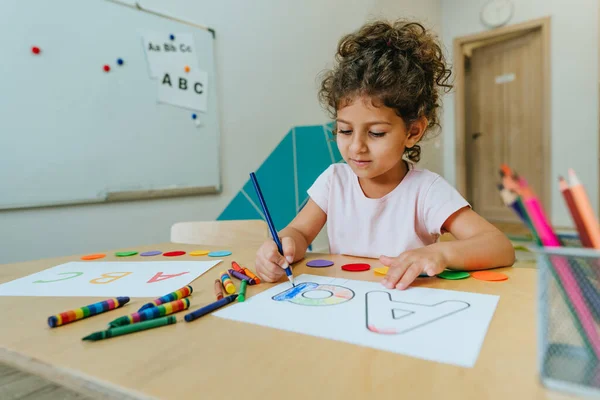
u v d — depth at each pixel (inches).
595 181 133.9
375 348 13.0
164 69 76.8
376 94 26.3
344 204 36.6
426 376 11.0
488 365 11.5
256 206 94.7
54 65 62.3
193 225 44.4
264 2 96.5
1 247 57.9
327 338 13.9
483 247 23.4
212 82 85.4
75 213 65.5
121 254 32.1
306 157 106.4
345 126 28.0
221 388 10.8
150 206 75.4
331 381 10.9
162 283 22.7
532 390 10.1
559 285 10.2
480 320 15.0
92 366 12.5
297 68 104.7
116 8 69.5
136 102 72.6
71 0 64.0
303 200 105.9
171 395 10.6
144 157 74.0
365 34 32.2
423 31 34.9
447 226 31.0
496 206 159.8
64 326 16.3
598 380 9.6
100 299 20.1
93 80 66.9
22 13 59.0
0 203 57.4
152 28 74.8
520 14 145.1
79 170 65.5
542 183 143.9
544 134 141.9
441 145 163.8
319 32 111.0
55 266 28.6
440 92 36.8
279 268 22.0
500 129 156.6
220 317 16.4
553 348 10.2
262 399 10.2
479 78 161.6
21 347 14.2
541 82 143.1
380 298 18.2
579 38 134.6
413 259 21.1
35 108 60.5
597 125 132.8
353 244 36.1
